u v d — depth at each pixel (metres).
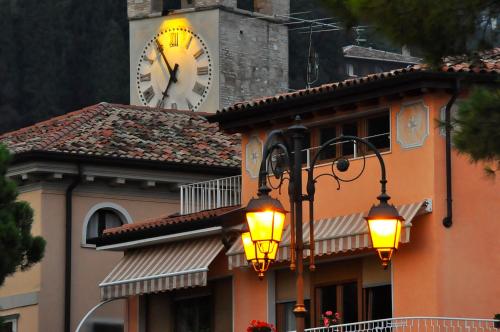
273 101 93.31
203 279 94.69
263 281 94.44
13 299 111.62
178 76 172.88
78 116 118.19
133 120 118.31
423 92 86.50
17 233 82.56
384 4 58.12
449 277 85.75
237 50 172.88
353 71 181.38
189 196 102.94
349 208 89.81
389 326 83.31
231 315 96.62
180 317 99.94
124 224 112.56
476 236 86.44
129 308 102.44
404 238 85.62
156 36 174.00
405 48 59.47
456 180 86.38
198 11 172.50
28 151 109.69
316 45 182.75
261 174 68.38
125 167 112.31
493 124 58.53
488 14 58.28
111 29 186.62
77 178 111.50
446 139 86.31
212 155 115.12
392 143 88.44
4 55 185.50
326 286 91.25
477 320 81.25
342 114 90.75
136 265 99.50
